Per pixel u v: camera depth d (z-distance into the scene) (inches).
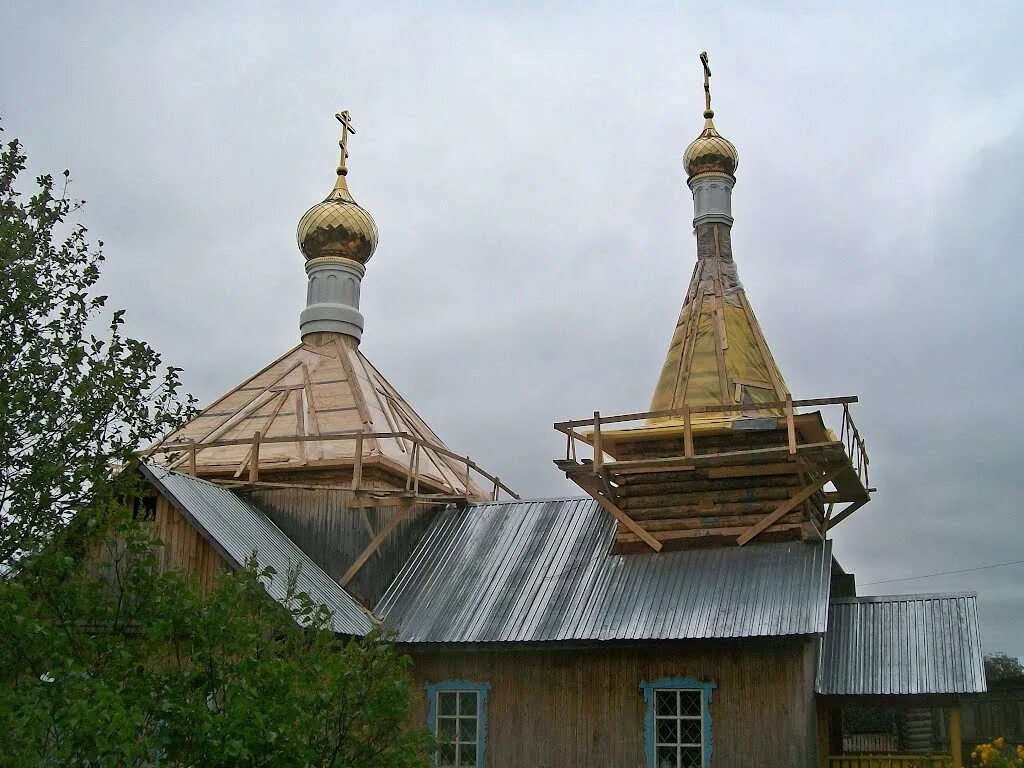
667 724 810.8
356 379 1110.4
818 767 811.4
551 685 839.7
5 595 423.2
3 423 467.2
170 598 453.1
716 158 1086.4
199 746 419.2
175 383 537.0
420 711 861.8
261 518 951.6
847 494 949.2
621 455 954.7
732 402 965.2
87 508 481.4
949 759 802.2
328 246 1209.4
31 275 503.8
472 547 975.6
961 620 851.4
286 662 450.6
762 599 819.4
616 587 872.9
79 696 398.0
